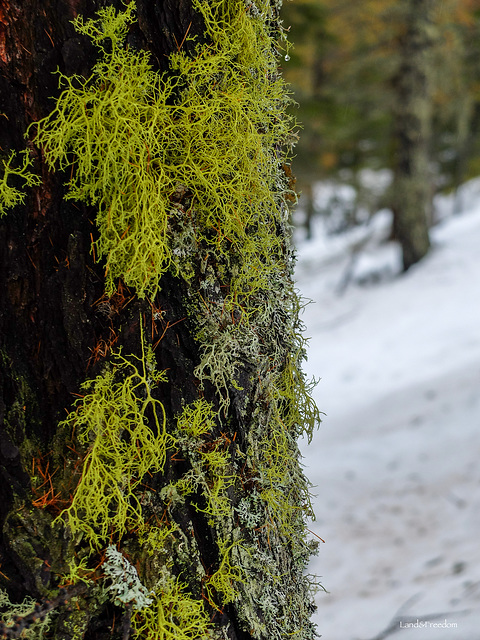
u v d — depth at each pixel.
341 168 8.80
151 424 0.80
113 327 0.80
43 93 0.77
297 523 0.87
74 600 0.78
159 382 0.80
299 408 0.87
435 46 6.91
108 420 0.79
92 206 0.79
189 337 0.81
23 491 0.78
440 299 6.10
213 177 0.80
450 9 6.84
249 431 0.83
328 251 10.27
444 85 7.38
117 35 0.78
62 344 0.79
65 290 0.79
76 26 0.77
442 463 3.11
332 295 7.55
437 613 1.72
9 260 0.78
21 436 0.79
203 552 0.81
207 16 0.80
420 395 4.14
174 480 0.81
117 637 0.79
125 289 0.79
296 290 0.87
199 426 0.81
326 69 7.16
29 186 0.78
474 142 9.36
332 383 5.16
